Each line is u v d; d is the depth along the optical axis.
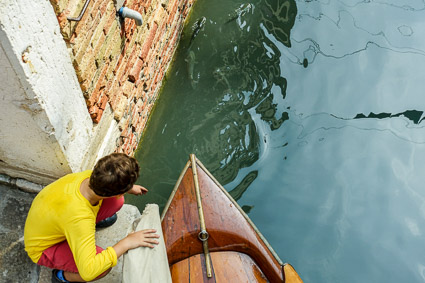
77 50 2.77
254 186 4.24
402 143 4.64
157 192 4.12
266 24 5.58
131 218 3.09
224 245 3.10
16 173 3.08
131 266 2.55
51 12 2.45
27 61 2.30
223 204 3.24
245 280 2.98
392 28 5.70
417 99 4.98
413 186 4.35
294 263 3.85
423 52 5.46
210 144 4.46
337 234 4.03
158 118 4.68
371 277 3.81
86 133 3.14
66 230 2.27
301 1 5.91
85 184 2.34
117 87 3.56
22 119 2.59
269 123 4.66
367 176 4.39
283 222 4.06
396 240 4.02
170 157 4.39
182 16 5.20
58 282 2.65
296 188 4.27
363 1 5.97
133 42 3.74
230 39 5.36
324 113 4.82
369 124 4.77
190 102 4.77
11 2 2.09
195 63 5.10
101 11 2.99
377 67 5.26
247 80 4.97
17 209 2.99
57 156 2.85
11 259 2.75
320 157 4.48
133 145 4.23
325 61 5.26
